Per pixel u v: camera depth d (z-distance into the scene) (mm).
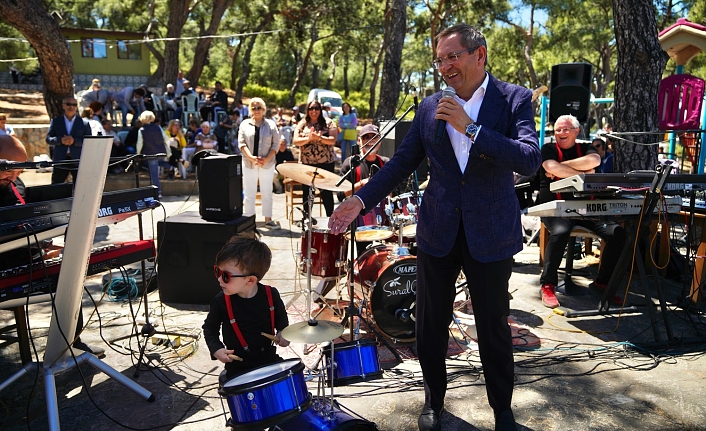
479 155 2271
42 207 2744
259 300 2668
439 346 2775
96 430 2855
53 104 10484
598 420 2938
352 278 3486
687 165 10203
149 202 3457
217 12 20891
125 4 25531
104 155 2502
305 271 4180
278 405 2174
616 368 3553
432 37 20734
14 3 9227
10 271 2719
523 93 2475
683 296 4535
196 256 4613
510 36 26344
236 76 40531
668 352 3805
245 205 7477
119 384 3340
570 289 5090
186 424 2906
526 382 3359
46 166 2734
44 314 4527
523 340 4000
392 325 3803
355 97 41906
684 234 6730
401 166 2717
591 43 23000
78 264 2682
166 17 28500
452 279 2711
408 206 4441
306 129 7203
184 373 3486
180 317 4395
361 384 3348
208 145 11453
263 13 23078
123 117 15039
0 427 2889
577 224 4891
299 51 36156
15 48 22891
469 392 3246
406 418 2977
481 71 2512
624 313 4543
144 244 3564
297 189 10375
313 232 4047
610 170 8594
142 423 2922
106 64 23734
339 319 4285
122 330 4125
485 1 20891
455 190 2543
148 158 3521
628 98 5973
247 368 2670
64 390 3270
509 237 2539
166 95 15477
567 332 4168
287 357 3740
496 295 2572
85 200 2539
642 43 5832
